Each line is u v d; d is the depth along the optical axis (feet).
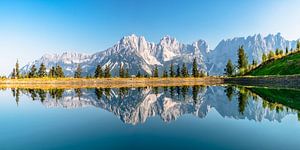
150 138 88.48
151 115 139.74
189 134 93.86
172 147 77.61
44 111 156.76
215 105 176.65
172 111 154.40
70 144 82.12
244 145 79.25
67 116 137.28
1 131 100.37
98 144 81.61
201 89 360.69
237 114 136.05
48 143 83.51
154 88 415.03
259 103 175.52
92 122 119.34
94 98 246.68
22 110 160.86
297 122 112.37
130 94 295.07
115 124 114.01
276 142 82.07
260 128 102.53
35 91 359.46
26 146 80.43
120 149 76.18
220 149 75.20
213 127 105.60
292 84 350.02
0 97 254.88
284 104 167.63
